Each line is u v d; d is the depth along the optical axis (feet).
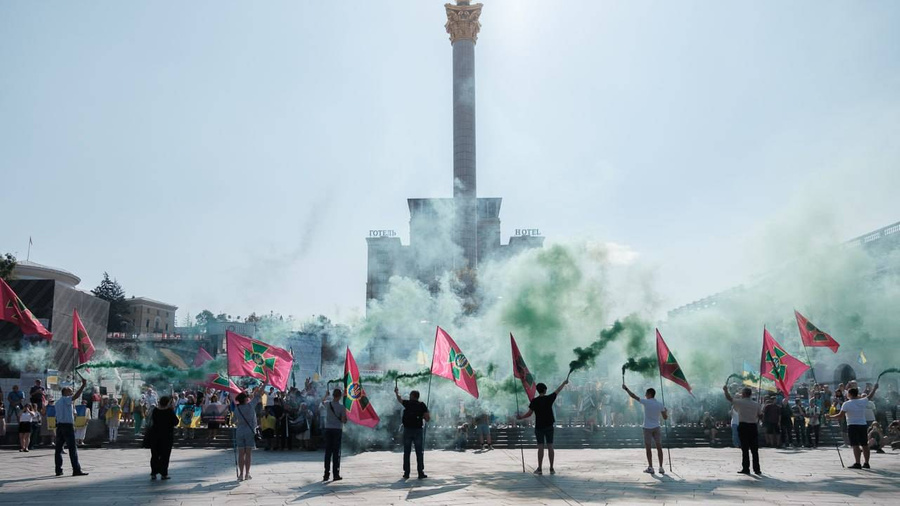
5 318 51.98
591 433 91.81
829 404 87.66
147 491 44.96
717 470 56.85
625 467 60.54
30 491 45.34
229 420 97.76
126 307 367.66
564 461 67.77
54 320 152.15
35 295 152.25
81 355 65.10
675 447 88.48
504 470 57.93
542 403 53.93
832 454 72.90
